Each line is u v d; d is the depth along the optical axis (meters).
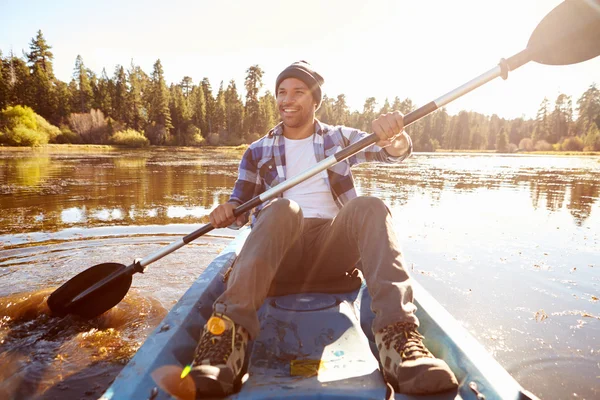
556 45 1.59
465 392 1.07
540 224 4.99
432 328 1.41
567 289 2.80
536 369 1.83
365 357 1.27
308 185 1.94
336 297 1.70
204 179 9.72
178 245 2.03
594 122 67.50
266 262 1.31
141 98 59.78
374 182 9.75
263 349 1.32
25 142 32.56
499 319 2.33
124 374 1.09
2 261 3.21
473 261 3.42
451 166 18.05
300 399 1.05
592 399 1.63
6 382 1.62
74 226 4.43
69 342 1.96
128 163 16.05
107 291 2.18
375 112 74.31
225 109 62.38
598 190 8.95
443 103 1.63
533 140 72.88
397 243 1.37
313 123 2.03
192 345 1.35
